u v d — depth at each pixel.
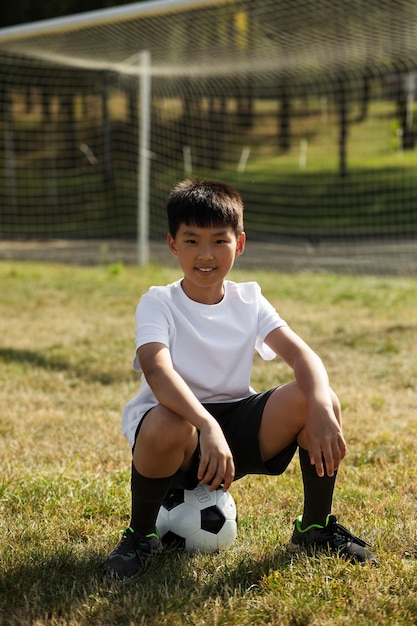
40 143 23.88
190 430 2.69
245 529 3.29
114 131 24.06
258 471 2.96
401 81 21.12
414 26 9.58
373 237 17.98
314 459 2.66
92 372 6.26
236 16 9.34
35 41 10.84
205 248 2.82
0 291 10.29
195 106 23.31
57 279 11.69
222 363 2.94
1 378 6.06
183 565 2.86
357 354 6.77
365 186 20.91
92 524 3.29
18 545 3.05
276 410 2.83
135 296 9.95
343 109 21.62
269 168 22.91
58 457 4.27
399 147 22.62
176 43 10.97
